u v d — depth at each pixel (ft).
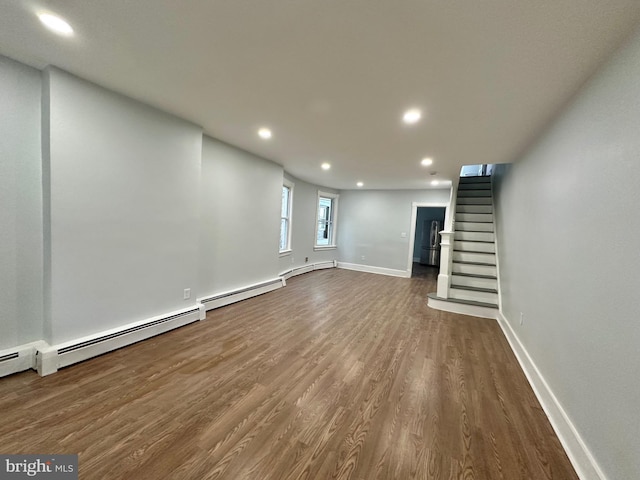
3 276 6.23
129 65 6.06
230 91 7.01
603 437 4.19
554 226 6.63
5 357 6.25
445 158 12.06
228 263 12.74
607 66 4.62
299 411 5.81
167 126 8.81
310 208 22.47
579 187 5.42
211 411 5.66
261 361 7.86
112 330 7.80
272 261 16.14
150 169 8.48
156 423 5.24
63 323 6.84
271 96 7.14
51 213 6.47
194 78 6.47
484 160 11.90
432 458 4.75
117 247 7.83
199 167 9.98
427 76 5.73
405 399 6.42
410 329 11.00
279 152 13.01
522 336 8.82
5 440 4.65
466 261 15.25
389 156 12.45
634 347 3.64
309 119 8.53
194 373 7.04
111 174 7.53
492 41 4.52
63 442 4.66
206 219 11.30
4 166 6.11
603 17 3.82
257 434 5.10
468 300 13.62
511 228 11.40
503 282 12.34
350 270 25.11
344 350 8.86
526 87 5.85
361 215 25.09
